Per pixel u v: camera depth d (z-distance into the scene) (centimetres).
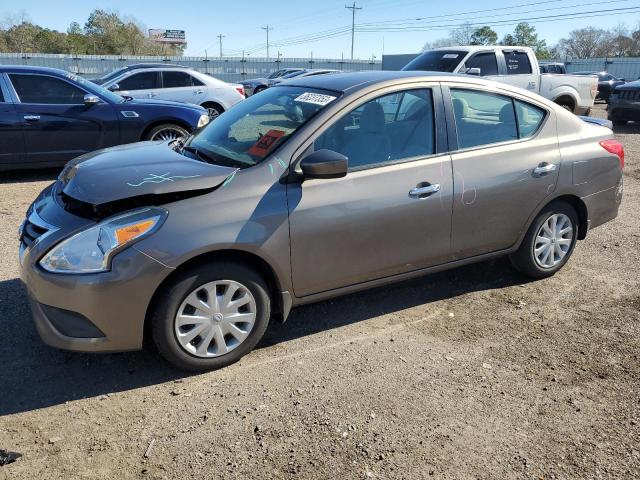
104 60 3812
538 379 324
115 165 343
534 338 371
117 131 809
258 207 317
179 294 304
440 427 281
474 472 251
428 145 379
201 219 303
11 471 247
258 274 328
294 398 303
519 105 423
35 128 760
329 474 248
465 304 421
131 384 315
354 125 354
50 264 294
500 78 1110
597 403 302
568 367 337
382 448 265
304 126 341
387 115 366
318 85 386
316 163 317
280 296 338
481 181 393
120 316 294
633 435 277
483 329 383
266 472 249
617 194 476
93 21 7250
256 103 413
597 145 455
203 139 398
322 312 405
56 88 783
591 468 254
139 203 305
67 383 315
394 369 332
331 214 337
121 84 1198
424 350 355
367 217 350
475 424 284
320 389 311
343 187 342
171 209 301
